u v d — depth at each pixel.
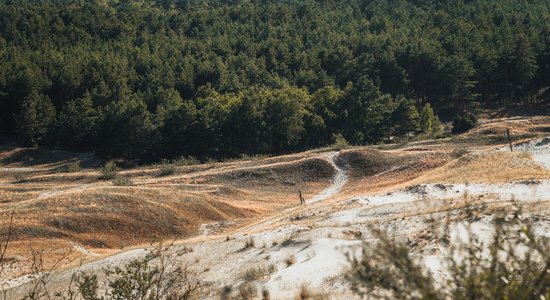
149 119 98.44
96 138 99.50
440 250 10.95
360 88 103.12
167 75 123.81
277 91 103.56
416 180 42.06
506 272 3.88
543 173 31.31
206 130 92.25
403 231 16.91
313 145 98.56
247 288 12.72
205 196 49.84
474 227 12.24
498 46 127.81
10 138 110.19
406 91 130.38
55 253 35.53
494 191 27.39
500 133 81.19
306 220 30.58
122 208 43.91
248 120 94.62
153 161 95.12
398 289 4.05
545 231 10.74
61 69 121.00
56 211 42.38
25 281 23.80
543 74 123.19
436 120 101.44
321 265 12.76
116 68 122.44
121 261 22.84
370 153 65.56
